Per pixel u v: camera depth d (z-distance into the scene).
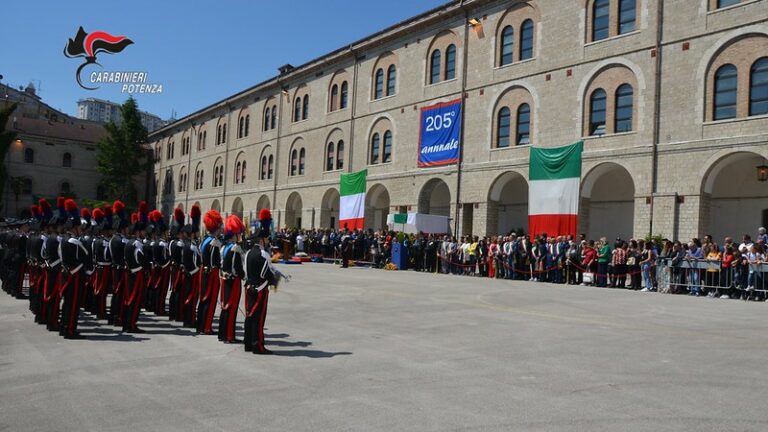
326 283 20.97
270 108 51.88
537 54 29.30
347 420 5.81
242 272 9.91
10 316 13.02
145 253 11.05
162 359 8.63
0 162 45.75
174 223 12.48
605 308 14.73
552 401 6.50
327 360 8.61
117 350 9.27
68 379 7.41
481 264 26.77
